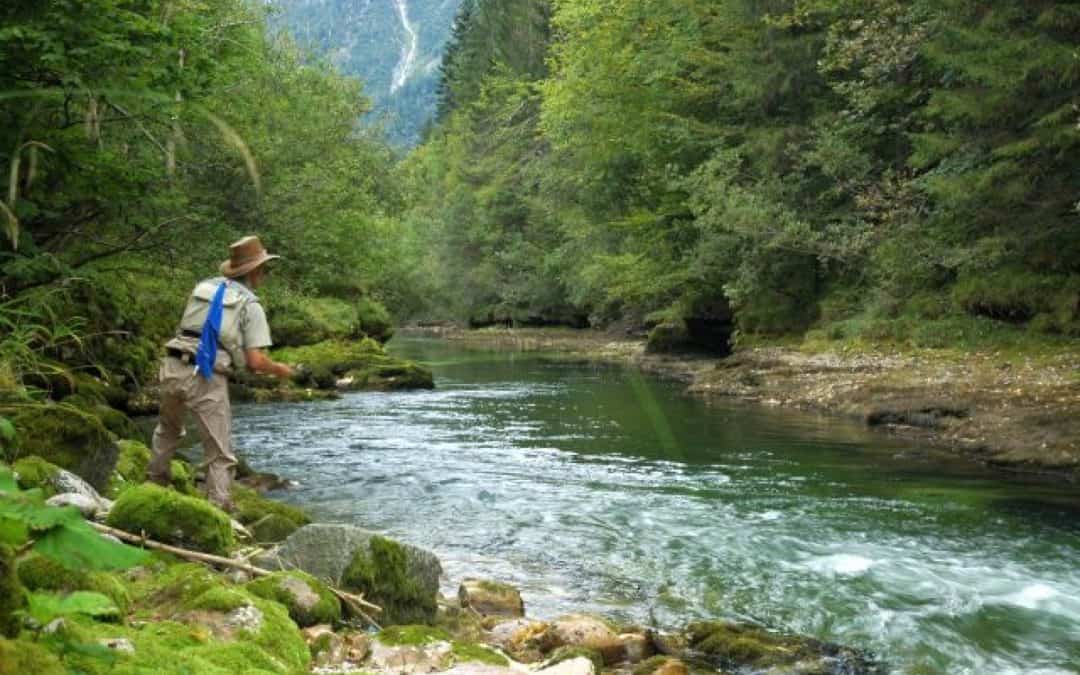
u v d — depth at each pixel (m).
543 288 48.28
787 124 25.17
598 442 12.79
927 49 18.47
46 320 8.00
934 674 4.87
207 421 6.03
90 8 5.69
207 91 7.08
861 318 21.53
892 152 23.47
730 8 25.94
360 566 4.95
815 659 5.03
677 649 5.12
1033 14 17.27
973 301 19.47
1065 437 11.16
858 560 6.94
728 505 8.83
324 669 3.86
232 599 3.75
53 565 3.22
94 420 5.83
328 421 15.11
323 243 16.72
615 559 7.02
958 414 13.45
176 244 10.88
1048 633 5.48
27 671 1.75
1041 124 15.91
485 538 7.65
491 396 19.05
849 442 12.66
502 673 3.75
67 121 6.25
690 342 30.34
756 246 23.30
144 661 2.67
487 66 65.12
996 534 7.74
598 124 30.33
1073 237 18.53
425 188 62.59
